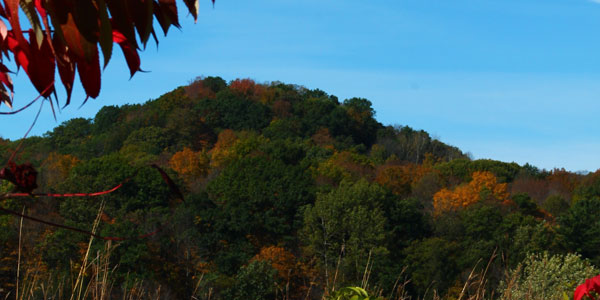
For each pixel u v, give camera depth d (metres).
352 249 32.69
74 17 0.83
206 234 33.56
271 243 38.62
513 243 33.22
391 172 57.78
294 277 30.36
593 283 2.20
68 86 0.96
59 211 25.36
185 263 28.52
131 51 0.98
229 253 33.00
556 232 37.00
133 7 0.91
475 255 31.48
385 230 36.75
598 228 36.84
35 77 0.95
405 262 33.31
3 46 0.94
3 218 17.55
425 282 31.00
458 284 30.27
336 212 35.62
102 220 25.03
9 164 0.73
